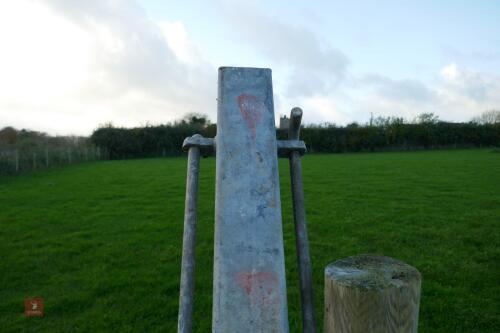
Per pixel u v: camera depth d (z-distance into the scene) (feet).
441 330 18.30
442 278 23.99
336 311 9.31
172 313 20.48
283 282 10.37
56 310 21.09
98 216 41.32
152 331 18.86
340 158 109.40
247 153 10.75
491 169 72.49
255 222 10.44
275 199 10.68
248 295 10.05
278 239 10.48
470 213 38.93
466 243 30.55
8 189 58.29
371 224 36.27
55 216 41.29
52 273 26.30
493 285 22.85
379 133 146.00
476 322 18.94
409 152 135.03
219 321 9.93
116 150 134.10
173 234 34.45
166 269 26.45
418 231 33.68
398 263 10.27
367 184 57.88
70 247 31.27
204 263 27.35
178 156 138.31
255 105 11.04
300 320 19.19
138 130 136.77
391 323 8.95
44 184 63.10
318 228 35.12
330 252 29.09
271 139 10.98
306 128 144.87
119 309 20.97
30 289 23.94
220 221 10.41
